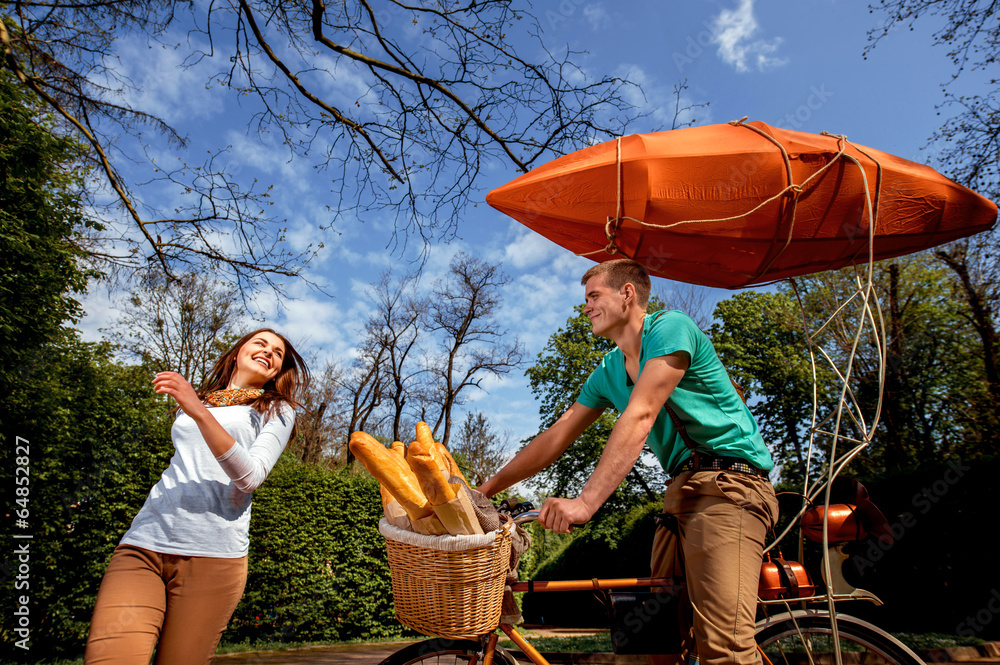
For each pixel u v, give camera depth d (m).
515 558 1.73
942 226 2.09
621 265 1.84
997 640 6.33
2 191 5.83
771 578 1.78
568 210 2.10
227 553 1.84
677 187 1.93
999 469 7.16
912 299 13.10
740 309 21.52
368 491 10.98
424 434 1.38
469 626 1.47
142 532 1.79
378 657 8.00
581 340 24.59
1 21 5.61
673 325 1.68
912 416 12.92
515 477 2.03
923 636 6.64
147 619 1.70
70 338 7.61
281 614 9.68
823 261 2.10
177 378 1.71
